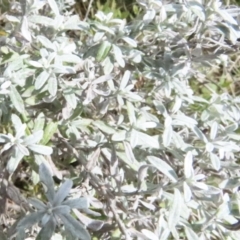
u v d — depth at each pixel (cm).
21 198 78
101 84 87
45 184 72
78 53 86
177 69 85
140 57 84
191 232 76
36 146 76
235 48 86
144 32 88
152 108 93
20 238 73
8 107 81
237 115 87
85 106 85
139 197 82
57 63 80
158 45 88
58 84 82
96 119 86
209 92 110
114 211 78
